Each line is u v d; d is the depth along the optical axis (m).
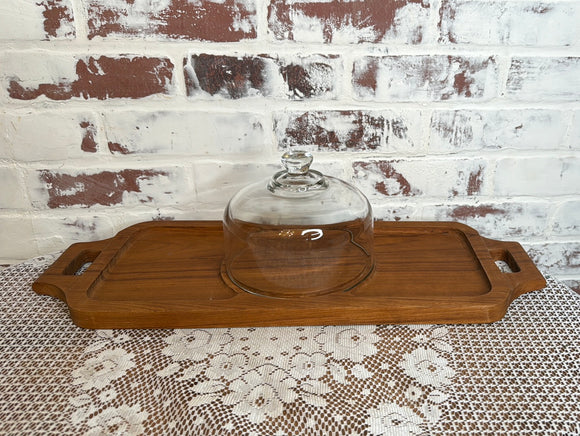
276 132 0.82
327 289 0.69
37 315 0.69
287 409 0.53
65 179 0.84
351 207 0.74
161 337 0.65
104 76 0.77
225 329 0.66
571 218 0.89
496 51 0.77
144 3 0.73
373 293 0.69
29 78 0.76
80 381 0.58
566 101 0.81
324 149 0.83
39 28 0.73
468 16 0.75
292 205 0.74
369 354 0.61
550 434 0.50
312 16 0.74
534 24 0.76
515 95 0.80
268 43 0.76
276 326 0.66
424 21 0.75
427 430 0.51
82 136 0.80
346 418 0.52
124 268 0.76
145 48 0.75
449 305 0.65
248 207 0.74
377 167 0.85
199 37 0.75
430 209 0.88
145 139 0.81
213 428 0.51
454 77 0.79
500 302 0.65
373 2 0.74
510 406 0.54
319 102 0.80
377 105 0.80
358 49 0.77
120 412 0.54
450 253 0.79
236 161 0.84
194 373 0.58
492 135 0.83
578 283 0.95
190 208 0.87
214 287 0.71
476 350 0.62
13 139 0.80
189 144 0.82
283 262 0.76
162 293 0.69
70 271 0.77
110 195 0.85
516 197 0.88
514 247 0.80
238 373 0.58
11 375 0.59
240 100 0.79
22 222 0.86
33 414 0.54
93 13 0.73
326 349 0.62
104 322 0.66
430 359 0.60
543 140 0.83
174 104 0.79
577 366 0.59
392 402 0.54
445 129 0.82
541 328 0.66
